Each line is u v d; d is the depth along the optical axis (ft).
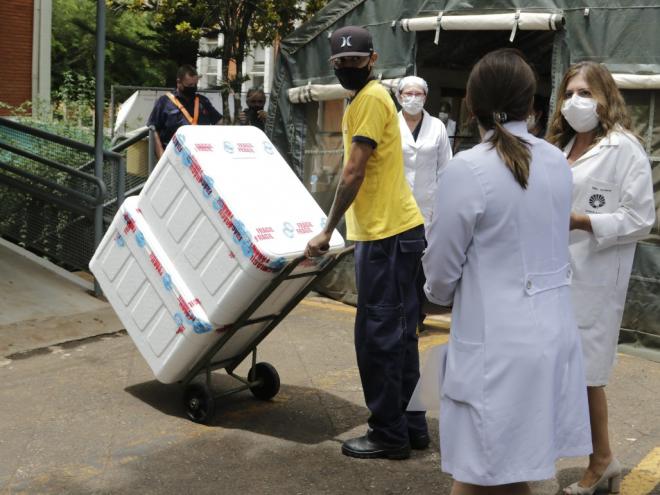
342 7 26.12
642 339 20.77
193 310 14.67
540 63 28.96
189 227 14.76
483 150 9.12
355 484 13.23
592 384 12.12
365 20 25.61
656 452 14.65
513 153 9.00
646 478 13.50
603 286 11.98
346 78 13.46
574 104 11.98
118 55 141.90
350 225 14.19
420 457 14.34
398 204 13.69
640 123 21.02
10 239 28.09
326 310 24.66
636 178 11.82
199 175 14.47
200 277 14.67
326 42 26.63
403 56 24.66
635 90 20.98
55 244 26.68
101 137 24.81
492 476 8.90
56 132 34.32
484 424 8.93
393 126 13.56
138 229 15.40
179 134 14.76
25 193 27.37
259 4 70.03
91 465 13.71
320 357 19.89
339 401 16.94
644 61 20.63
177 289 14.87
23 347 19.99
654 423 16.14
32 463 13.76
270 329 16.24
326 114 26.86
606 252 11.96
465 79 33.96
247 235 13.82
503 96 9.17
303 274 15.06
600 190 11.99
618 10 20.95
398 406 14.02
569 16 21.65
